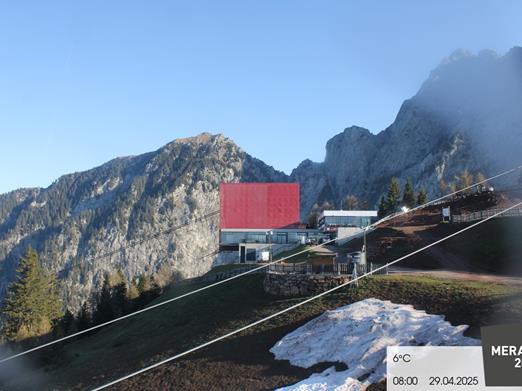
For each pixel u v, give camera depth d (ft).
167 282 416.26
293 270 175.01
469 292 128.77
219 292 197.67
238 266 280.72
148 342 164.86
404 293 137.39
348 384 97.96
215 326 152.35
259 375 113.29
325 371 106.52
